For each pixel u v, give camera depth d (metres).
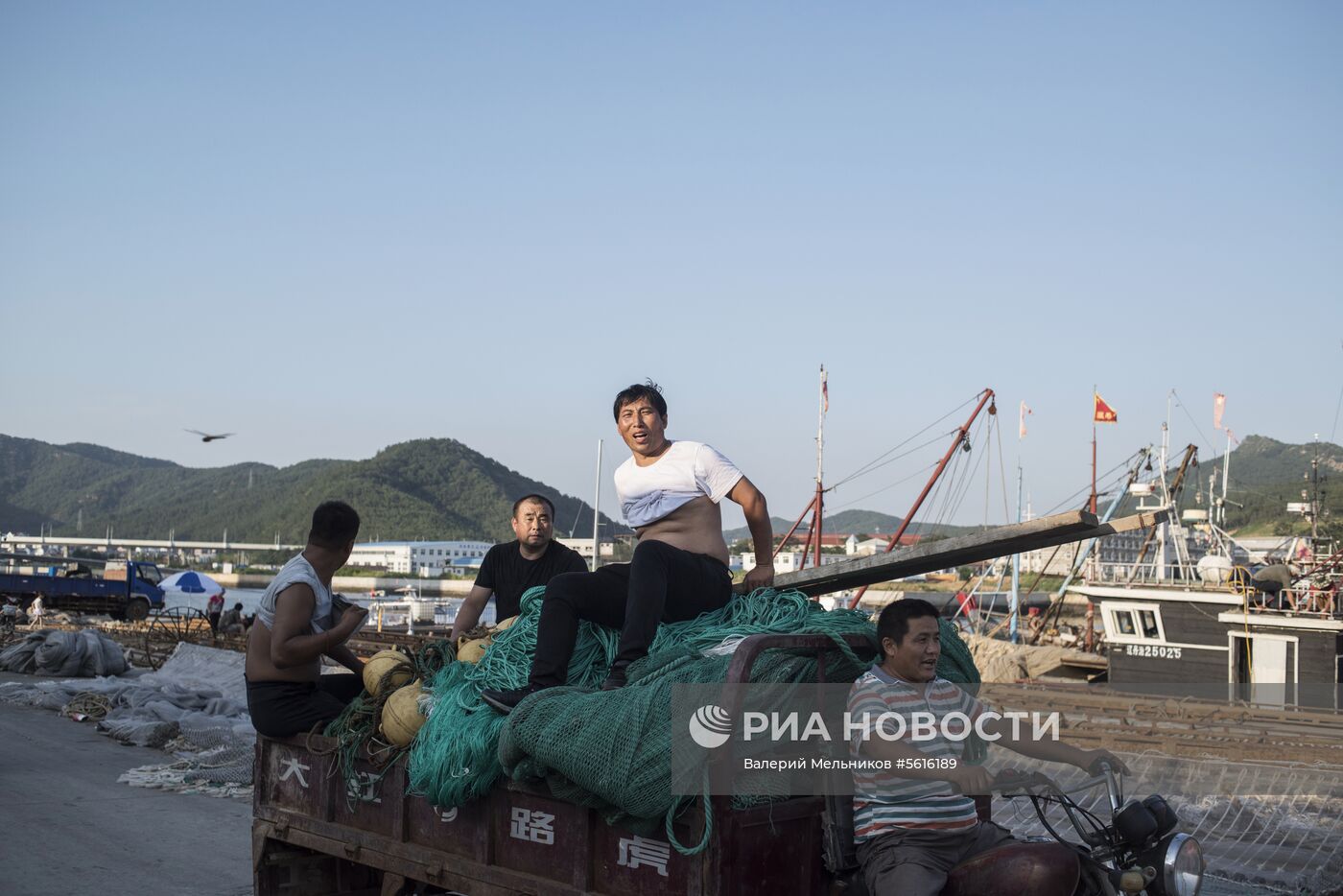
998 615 46.09
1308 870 7.71
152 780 10.27
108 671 19.58
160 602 45.66
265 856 5.20
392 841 4.54
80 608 43.53
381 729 4.63
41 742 12.55
